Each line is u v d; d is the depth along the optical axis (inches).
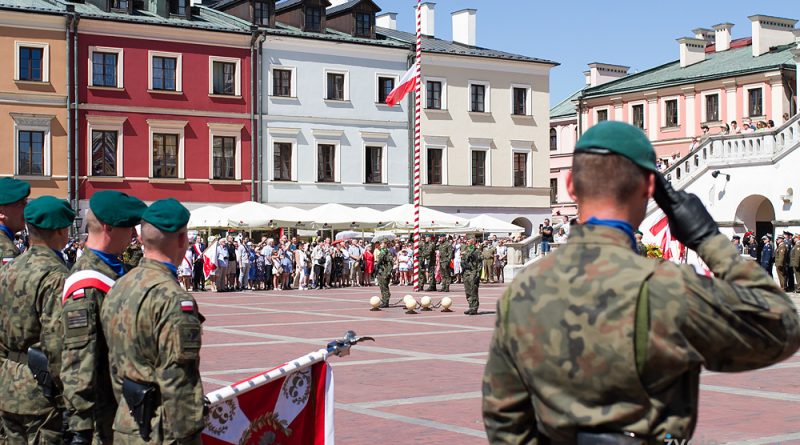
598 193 124.8
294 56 2046.0
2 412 244.1
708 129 2219.5
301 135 2057.1
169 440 187.5
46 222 244.7
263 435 241.4
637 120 2566.4
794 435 375.2
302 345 690.8
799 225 1440.7
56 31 1812.3
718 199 1553.9
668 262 121.3
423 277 1509.6
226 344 697.0
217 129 1971.0
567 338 118.1
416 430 391.9
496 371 126.9
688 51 2566.4
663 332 115.5
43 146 1812.3
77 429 208.2
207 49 1957.4
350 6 2133.4
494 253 1721.2
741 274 124.3
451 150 2213.3
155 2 1953.7
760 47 2384.4
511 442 127.5
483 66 2246.6
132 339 190.5
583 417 117.4
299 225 1684.3
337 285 1652.3
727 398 465.1
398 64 2164.1
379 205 2142.0
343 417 420.2
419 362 597.0
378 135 2138.3
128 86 1883.6
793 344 122.1
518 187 2290.8
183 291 193.5
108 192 222.4
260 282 1549.0
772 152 1481.3
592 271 119.5
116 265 220.8
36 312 238.7
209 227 1630.2
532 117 2311.8
